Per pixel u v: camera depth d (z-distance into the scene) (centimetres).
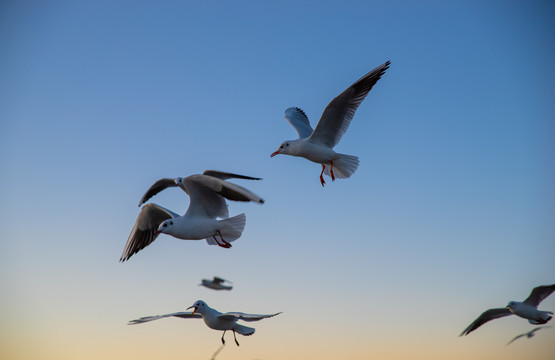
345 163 1338
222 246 1118
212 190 1077
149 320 1198
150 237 1284
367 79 1282
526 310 1194
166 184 1337
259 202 984
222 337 1238
